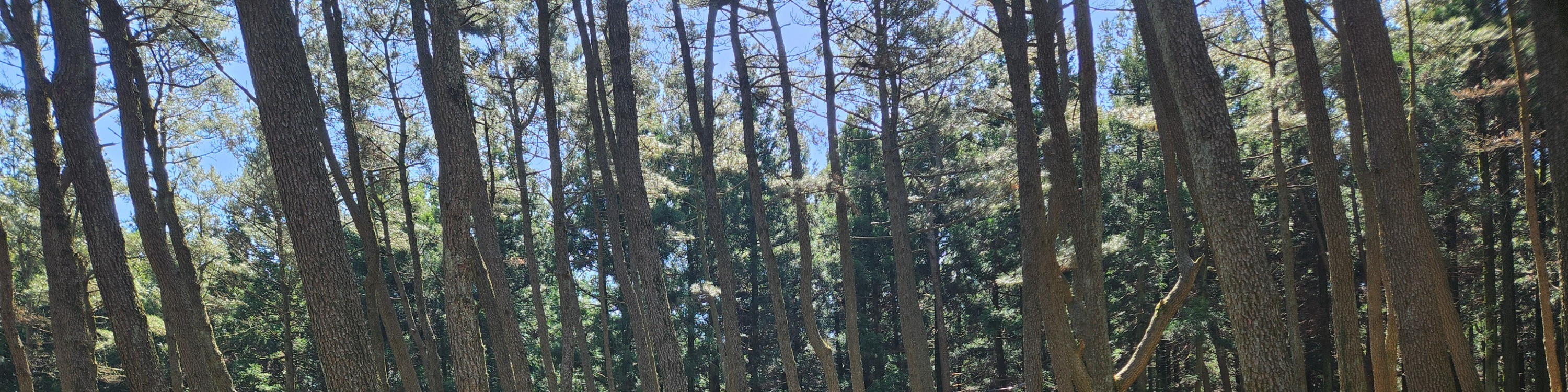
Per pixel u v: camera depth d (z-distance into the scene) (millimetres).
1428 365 11156
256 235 26547
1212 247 9078
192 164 24312
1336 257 12430
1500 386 23500
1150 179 24375
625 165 15070
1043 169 14961
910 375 19406
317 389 34031
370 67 19312
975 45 18562
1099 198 11289
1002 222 27688
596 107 17531
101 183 11805
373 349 14500
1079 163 24484
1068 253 12500
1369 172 12312
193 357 12336
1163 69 10680
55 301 12453
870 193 32781
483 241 14859
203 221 25219
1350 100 12398
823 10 18922
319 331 8609
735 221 34656
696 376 34156
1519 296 22594
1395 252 11430
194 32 14625
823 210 38938
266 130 8570
